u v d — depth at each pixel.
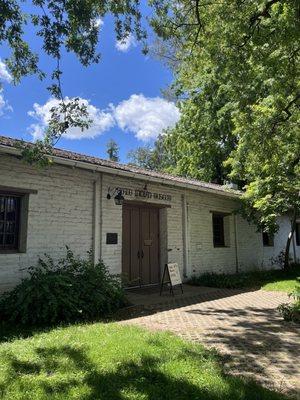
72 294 7.69
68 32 6.38
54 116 6.65
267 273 16.73
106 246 10.90
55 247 9.53
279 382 4.49
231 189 17.28
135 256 12.51
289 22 8.32
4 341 5.92
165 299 10.30
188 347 5.52
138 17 7.40
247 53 9.53
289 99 10.72
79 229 10.21
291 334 6.63
